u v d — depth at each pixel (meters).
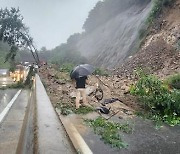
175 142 6.31
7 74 25.73
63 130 4.21
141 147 5.88
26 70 22.84
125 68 23.42
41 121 4.63
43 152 3.22
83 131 6.80
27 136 4.39
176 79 12.40
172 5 26.20
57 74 18.05
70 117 8.15
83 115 8.46
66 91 11.80
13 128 6.68
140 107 9.88
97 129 7.02
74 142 5.85
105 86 13.05
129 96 11.12
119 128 7.28
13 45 29.88
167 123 8.34
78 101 9.15
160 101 9.35
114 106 9.80
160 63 19.12
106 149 5.61
